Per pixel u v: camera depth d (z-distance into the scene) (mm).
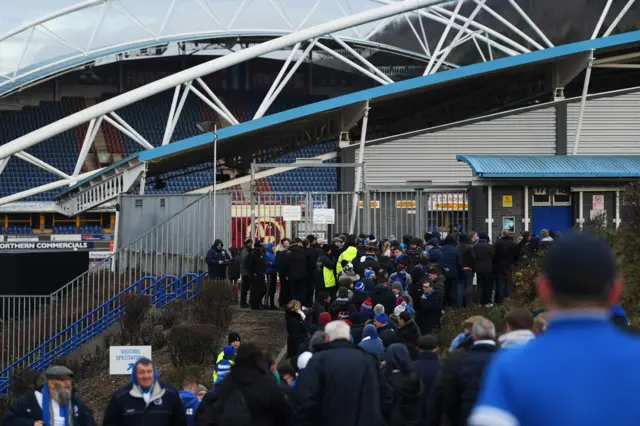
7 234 61625
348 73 78250
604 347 3195
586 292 3357
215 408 8102
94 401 21453
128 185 38531
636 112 41188
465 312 21047
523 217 30453
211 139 38969
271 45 43906
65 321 27141
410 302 17266
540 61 40281
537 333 9031
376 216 31109
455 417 7230
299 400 7672
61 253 30141
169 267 29422
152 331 24547
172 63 76688
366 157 40938
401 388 8898
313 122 43531
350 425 7582
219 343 21375
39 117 73188
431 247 22859
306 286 23797
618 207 30703
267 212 30875
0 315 27641
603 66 44344
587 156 33594
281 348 20922
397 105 46875
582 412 3072
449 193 30750
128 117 74375
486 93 46188
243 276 25406
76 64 63688
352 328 14977
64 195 41781
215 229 27438
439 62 50250
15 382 21672
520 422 3127
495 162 30922
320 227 30719
